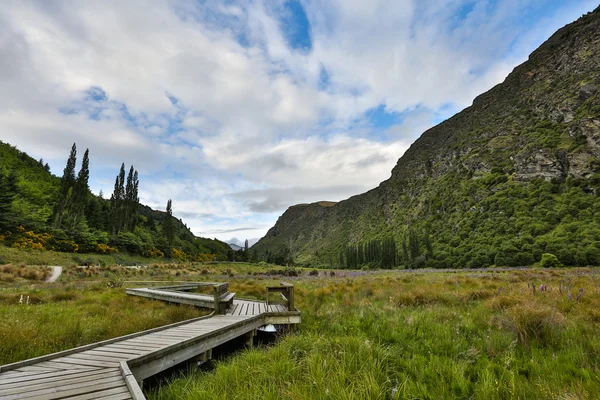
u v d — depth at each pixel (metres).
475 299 11.80
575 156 86.12
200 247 125.38
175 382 5.24
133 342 6.16
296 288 18.77
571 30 140.00
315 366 5.06
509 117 136.62
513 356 5.25
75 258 54.78
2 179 71.44
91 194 105.12
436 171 158.62
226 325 7.44
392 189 188.88
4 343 6.07
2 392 3.85
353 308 11.02
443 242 99.75
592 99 97.38
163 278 33.16
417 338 6.89
